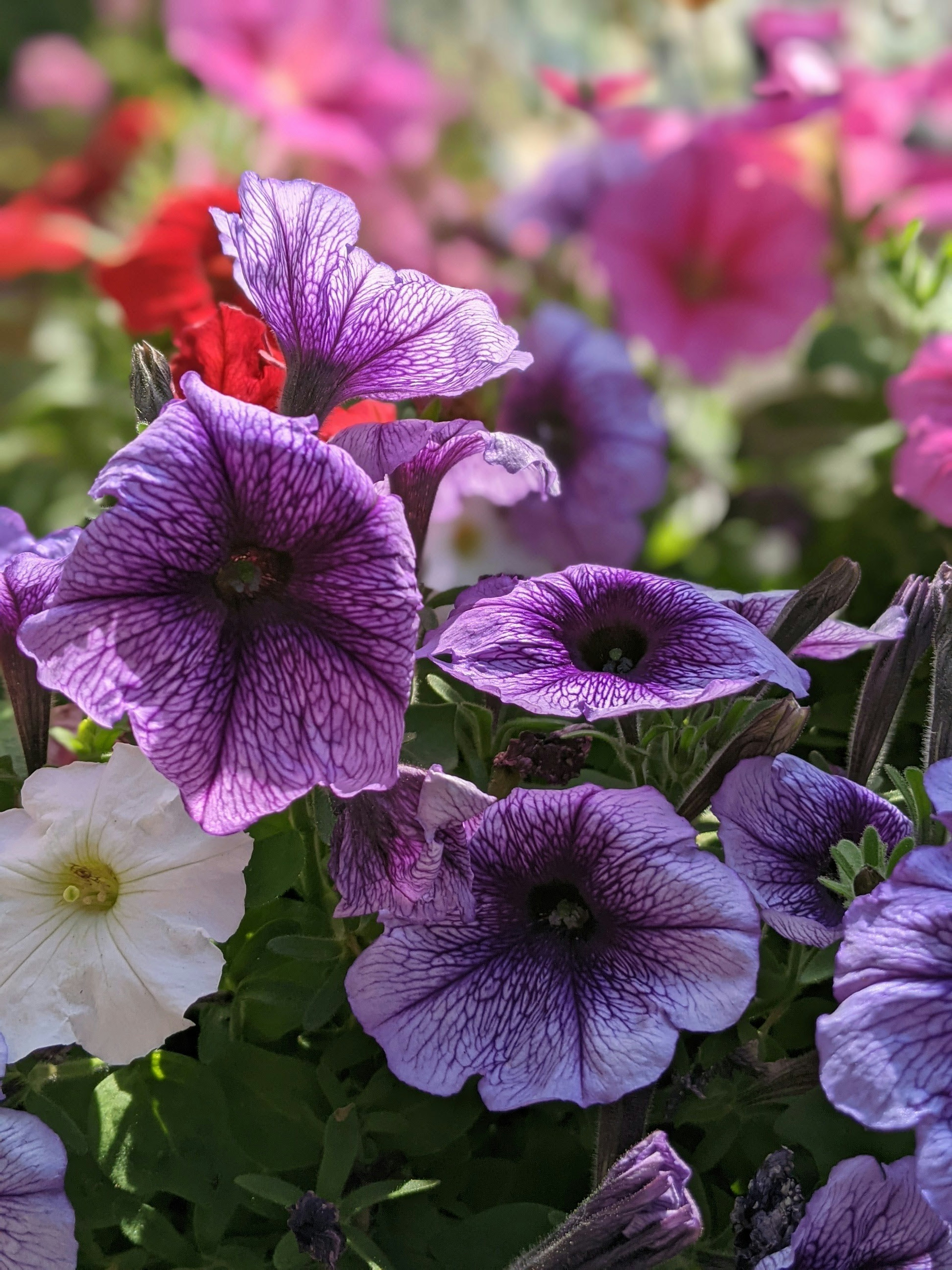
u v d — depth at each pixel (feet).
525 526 1.38
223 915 0.89
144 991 0.88
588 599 0.96
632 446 1.47
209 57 1.82
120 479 0.77
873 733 1.02
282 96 1.87
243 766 0.79
